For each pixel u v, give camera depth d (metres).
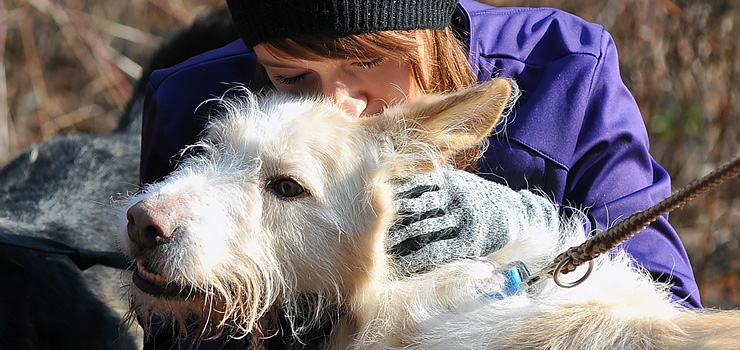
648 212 1.92
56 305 3.05
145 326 2.61
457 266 2.37
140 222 2.19
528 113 2.64
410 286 2.40
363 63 2.44
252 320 2.30
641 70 5.11
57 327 3.01
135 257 2.26
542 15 2.96
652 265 2.56
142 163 3.15
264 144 2.32
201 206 2.24
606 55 2.81
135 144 3.97
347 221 2.35
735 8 5.05
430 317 2.33
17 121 6.05
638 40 5.11
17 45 6.23
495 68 2.74
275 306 2.43
